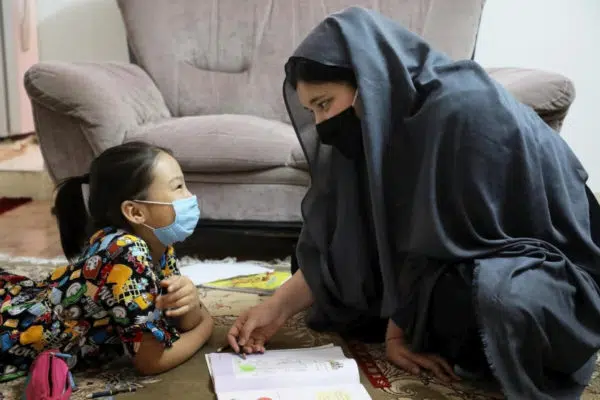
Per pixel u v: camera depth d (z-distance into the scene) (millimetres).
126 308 1182
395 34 1305
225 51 2600
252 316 1378
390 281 1281
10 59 3576
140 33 2570
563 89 1899
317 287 1418
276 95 2564
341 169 1373
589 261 1250
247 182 2078
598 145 2990
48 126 2041
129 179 1253
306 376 1208
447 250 1202
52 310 1220
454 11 2514
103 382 1235
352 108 1266
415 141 1231
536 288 1131
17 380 1240
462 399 1204
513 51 2887
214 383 1188
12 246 2262
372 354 1408
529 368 1141
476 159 1185
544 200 1213
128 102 2174
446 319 1243
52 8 2887
